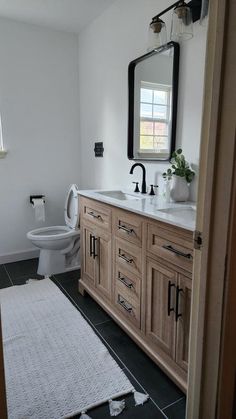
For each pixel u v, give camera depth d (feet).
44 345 5.67
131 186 7.92
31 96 9.54
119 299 6.07
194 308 3.22
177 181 5.81
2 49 8.84
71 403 4.37
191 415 3.43
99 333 6.09
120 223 5.73
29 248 10.41
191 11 5.24
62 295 7.71
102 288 6.76
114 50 8.00
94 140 9.66
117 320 6.13
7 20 8.77
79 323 6.41
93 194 6.94
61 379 4.82
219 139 2.57
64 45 9.80
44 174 10.25
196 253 3.09
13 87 9.20
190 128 5.83
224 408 3.09
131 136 7.58
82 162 10.77
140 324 5.42
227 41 2.39
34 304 7.22
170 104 6.17
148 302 5.11
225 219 2.64
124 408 4.31
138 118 7.27
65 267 9.28
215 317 2.90
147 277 5.05
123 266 5.77
